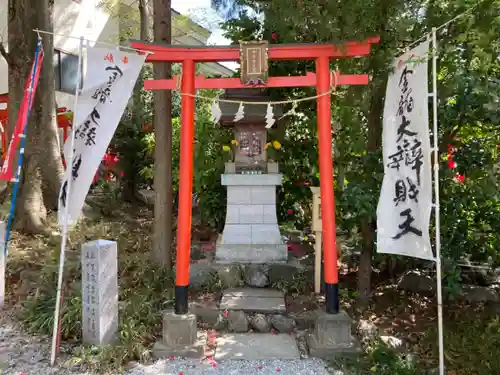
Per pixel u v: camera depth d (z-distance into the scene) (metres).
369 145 5.27
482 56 4.13
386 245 4.05
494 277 5.88
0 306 4.90
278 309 4.96
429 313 5.19
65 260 5.74
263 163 6.45
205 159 7.56
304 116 7.22
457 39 4.26
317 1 4.27
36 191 7.09
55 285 5.11
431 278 5.67
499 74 4.84
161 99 5.81
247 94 6.29
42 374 3.76
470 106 4.57
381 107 5.17
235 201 6.36
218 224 7.62
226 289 5.58
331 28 4.21
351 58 4.91
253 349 4.32
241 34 6.85
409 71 3.95
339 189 5.96
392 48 4.50
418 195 3.77
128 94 4.22
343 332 4.23
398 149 4.06
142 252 6.47
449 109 4.64
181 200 4.38
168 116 5.84
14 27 6.95
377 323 4.98
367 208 4.68
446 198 4.86
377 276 6.16
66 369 3.84
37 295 4.94
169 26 5.77
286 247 6.15
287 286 5.64
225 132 7.45
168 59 4.34
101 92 4.17
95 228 7.28
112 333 4.25
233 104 6.09
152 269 5.74
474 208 5.04
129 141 9.97
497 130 4.89
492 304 5.30
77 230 7.07
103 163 10.55
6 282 5.41
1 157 9.13
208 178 7.53
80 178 4.18
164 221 5.87
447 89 4.58
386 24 4.47
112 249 4.23
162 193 5.86
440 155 4.94
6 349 4.13
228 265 5.88
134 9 13.12
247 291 5.51
